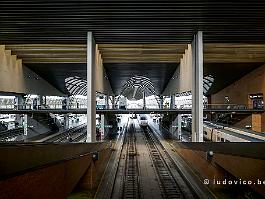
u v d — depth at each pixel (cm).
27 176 529
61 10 1973
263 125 3972
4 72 3353
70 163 888
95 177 1479
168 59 3891
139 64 4038
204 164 1480
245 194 1091
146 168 2044
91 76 2489
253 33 2416
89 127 2555
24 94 4309
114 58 3847
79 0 1834
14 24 2216
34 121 4531
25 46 3388
